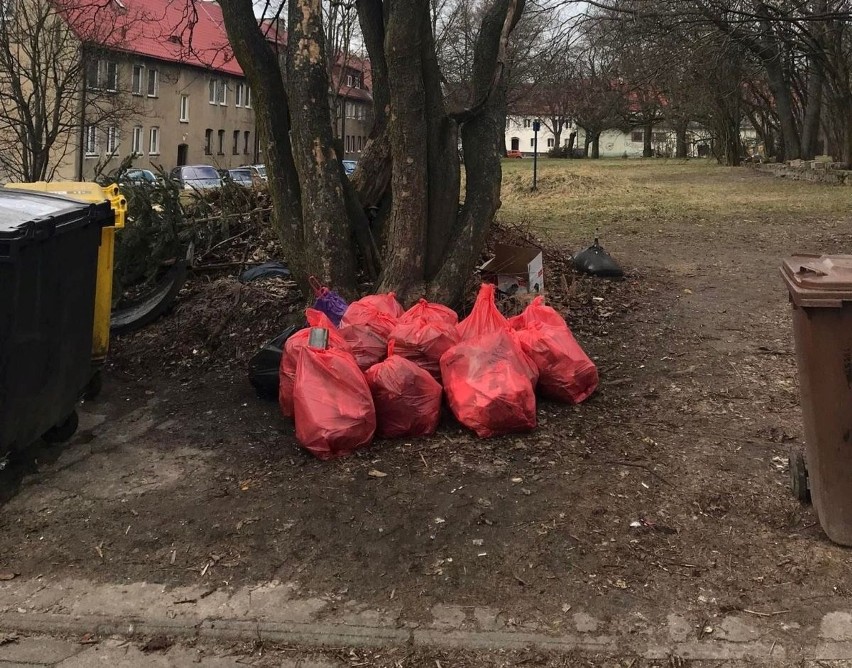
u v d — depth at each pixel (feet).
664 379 18.53
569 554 11.29
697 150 235.61
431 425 15.07
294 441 15.33
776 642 9.50
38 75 68.33
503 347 15.52
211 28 151.43
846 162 82.58
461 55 47.73
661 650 9.41
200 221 26.43
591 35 39.78
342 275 20.26
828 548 11.34
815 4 49.21
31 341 12.99
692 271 31.09
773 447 14.73
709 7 40.73
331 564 11.23
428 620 10.01
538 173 81.66
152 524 12.41
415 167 19.54
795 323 11.69
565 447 14.69
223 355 20.51
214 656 9.56
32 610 10.40
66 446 15.55
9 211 13.65
